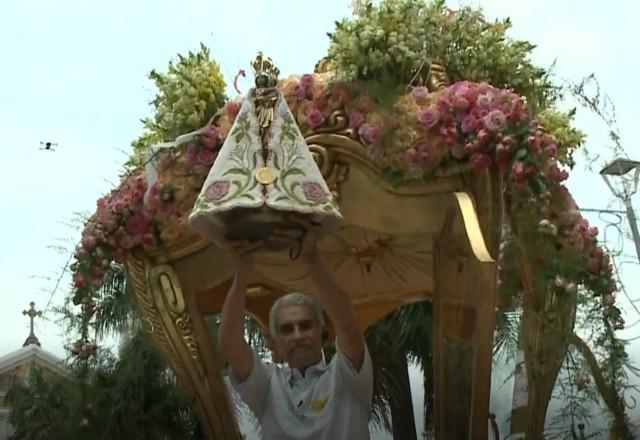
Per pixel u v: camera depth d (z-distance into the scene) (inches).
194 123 211.9
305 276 231.9
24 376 457.1
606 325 215.9
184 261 222.2
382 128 191.3
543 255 195.6
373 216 198.5
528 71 208.7
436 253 198.5
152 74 217.5
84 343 248.5
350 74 195.2
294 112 197.8
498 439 251.4
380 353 454.0
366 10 200.2
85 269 219.6
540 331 200.2
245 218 164.2
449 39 200.8
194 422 431.8
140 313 227.3
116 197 221.5
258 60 179.9
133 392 384.5
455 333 194.2
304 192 165.3
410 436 465.7
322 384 183.5
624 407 214.1
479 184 189.9
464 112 187.9
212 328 250.4
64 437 288.8
